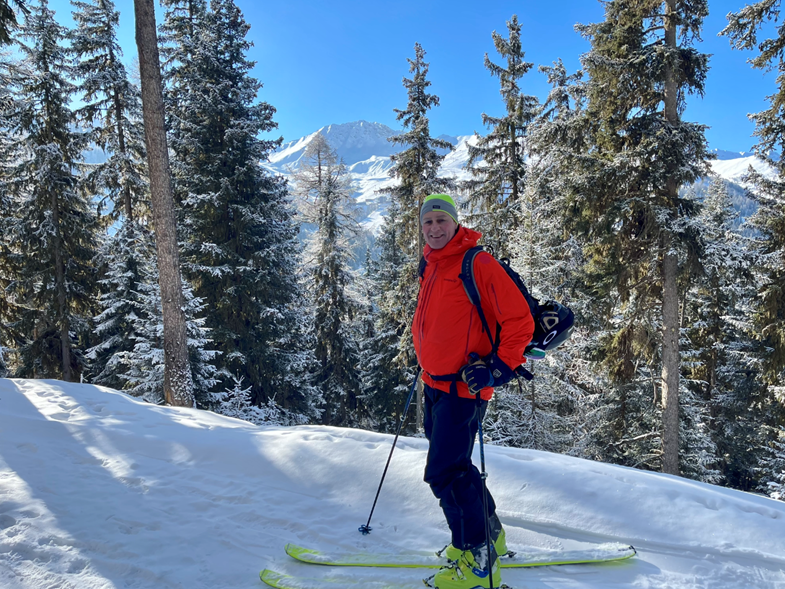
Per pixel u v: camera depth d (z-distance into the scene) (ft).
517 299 6.70
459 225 7.57
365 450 11.84
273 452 12.31
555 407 48.26
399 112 60.75
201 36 55.88
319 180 82.53
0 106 52.65
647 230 34.73
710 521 8.73
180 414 17.63
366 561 7.88
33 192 57.31
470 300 7.02
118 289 53.21
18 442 13.44
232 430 14.52
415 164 60.95
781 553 7.88
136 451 13.17
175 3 58.90
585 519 8.98
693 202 34.47
